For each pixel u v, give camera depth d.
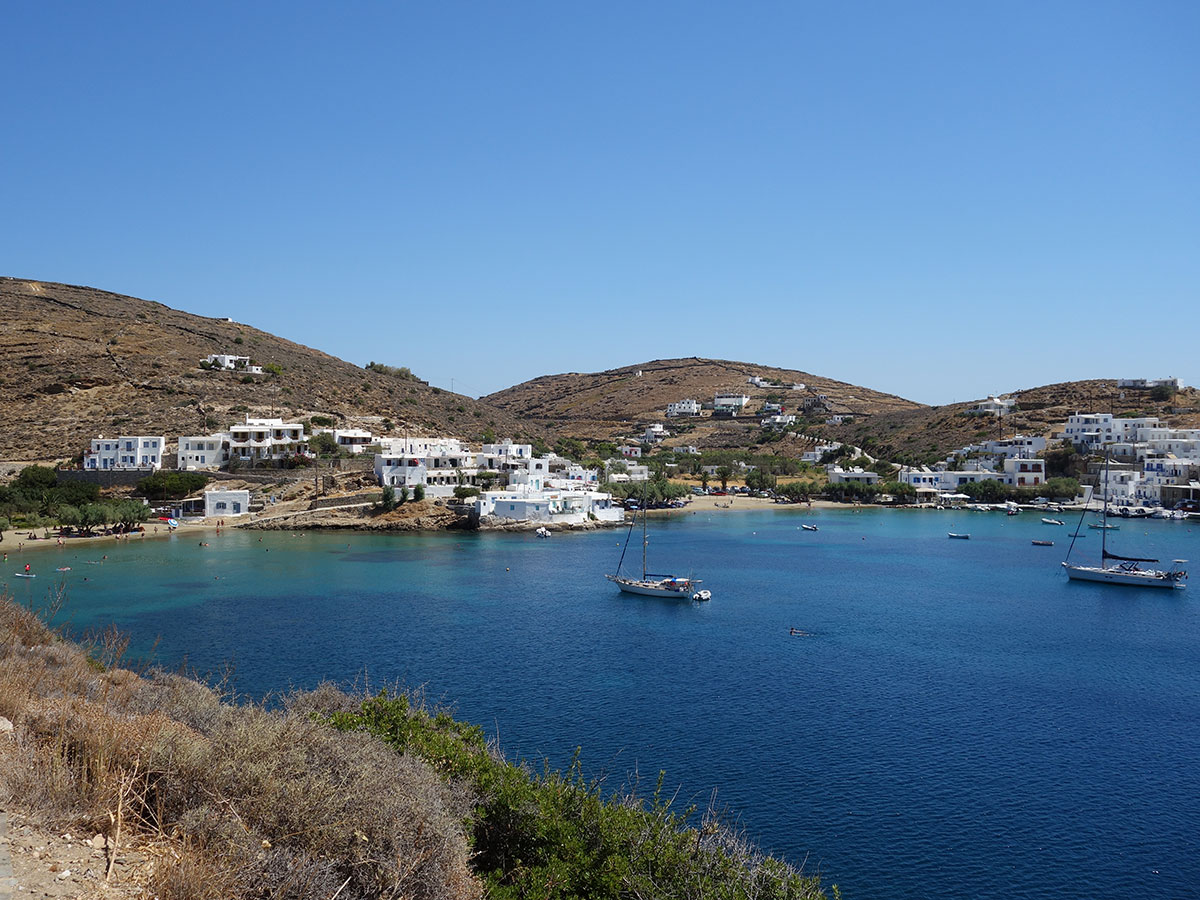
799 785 44.97
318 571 113.44
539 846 22.41
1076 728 54.31
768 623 86.00
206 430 181.38
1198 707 58.84
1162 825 41.06
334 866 15.16
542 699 58.97
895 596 102.12
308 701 31.06
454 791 22.42
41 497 146.62
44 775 14.82
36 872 12.08
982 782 45.72
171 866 12.86
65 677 23.36
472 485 181.00
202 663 65.81
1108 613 92.44
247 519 155.75
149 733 17.62
